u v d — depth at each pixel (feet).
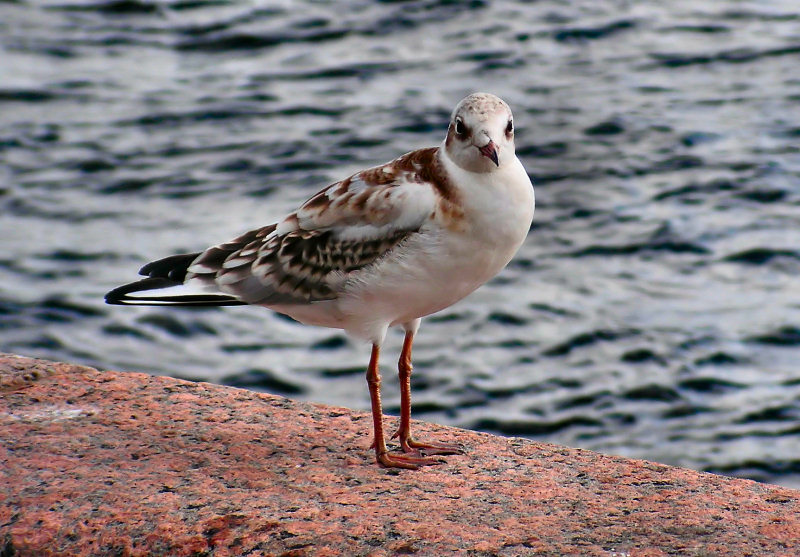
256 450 23.89
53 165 68.33
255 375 48.26
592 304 52.90
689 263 56.29
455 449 24.45
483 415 45.47
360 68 84.74
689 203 62.44
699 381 47.09
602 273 55.67
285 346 50.55
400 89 80.53
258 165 68.74
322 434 25.14
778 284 53.98
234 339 51.11
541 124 73.92
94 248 58.13
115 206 63.16
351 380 47.75
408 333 25.43
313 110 77.05
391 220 23.29
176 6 96.68
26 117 75.46
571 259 57.11
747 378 47.19
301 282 24.61
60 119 75.41
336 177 66.95
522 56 86.63
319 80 82.53
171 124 74.95
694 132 71.92
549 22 93.56
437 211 22.95
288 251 24.71
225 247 25.90
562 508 21.30
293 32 91.76
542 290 54.29
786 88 79.20
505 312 52.34
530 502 21.58
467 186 22.89
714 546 19.60
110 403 25.93
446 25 93.15
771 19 93.86
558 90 79.87
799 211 61.11
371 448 24.50
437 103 77.82
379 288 23.71
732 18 94.27
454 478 22.88
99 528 20.40
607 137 71.51
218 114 76.69
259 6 97.14
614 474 23.16
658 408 45.65
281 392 46.98
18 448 23.40
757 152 68.59
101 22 93.97
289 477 22.62
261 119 75.72
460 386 47.24
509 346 49.88
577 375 47.80
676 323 50.98
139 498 21.35
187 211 62.54
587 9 96.63
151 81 82.53
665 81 81.25
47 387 26.63
